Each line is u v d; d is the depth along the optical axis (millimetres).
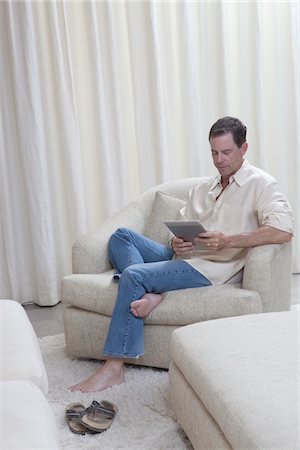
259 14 3727
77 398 2119
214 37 3709
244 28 3768
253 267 2180
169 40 3670
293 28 3787
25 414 1070
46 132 3590
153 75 3594
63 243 3742
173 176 3857
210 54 3748
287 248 2361
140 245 2617
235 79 3865
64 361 2559
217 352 1562
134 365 2447
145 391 2154
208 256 2404
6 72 3459
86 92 3635
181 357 1666
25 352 1435
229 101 3807
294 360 1442
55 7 3416
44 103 3564
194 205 2566
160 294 2309
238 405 1297
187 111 3709
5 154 3521
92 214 3797
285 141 3941
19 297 3709
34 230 3553
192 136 3732
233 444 1269
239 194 2359
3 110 3490
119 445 1769
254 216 2369
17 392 1169
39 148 3486
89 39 3512
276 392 1297
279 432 1152
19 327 1596
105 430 1868
